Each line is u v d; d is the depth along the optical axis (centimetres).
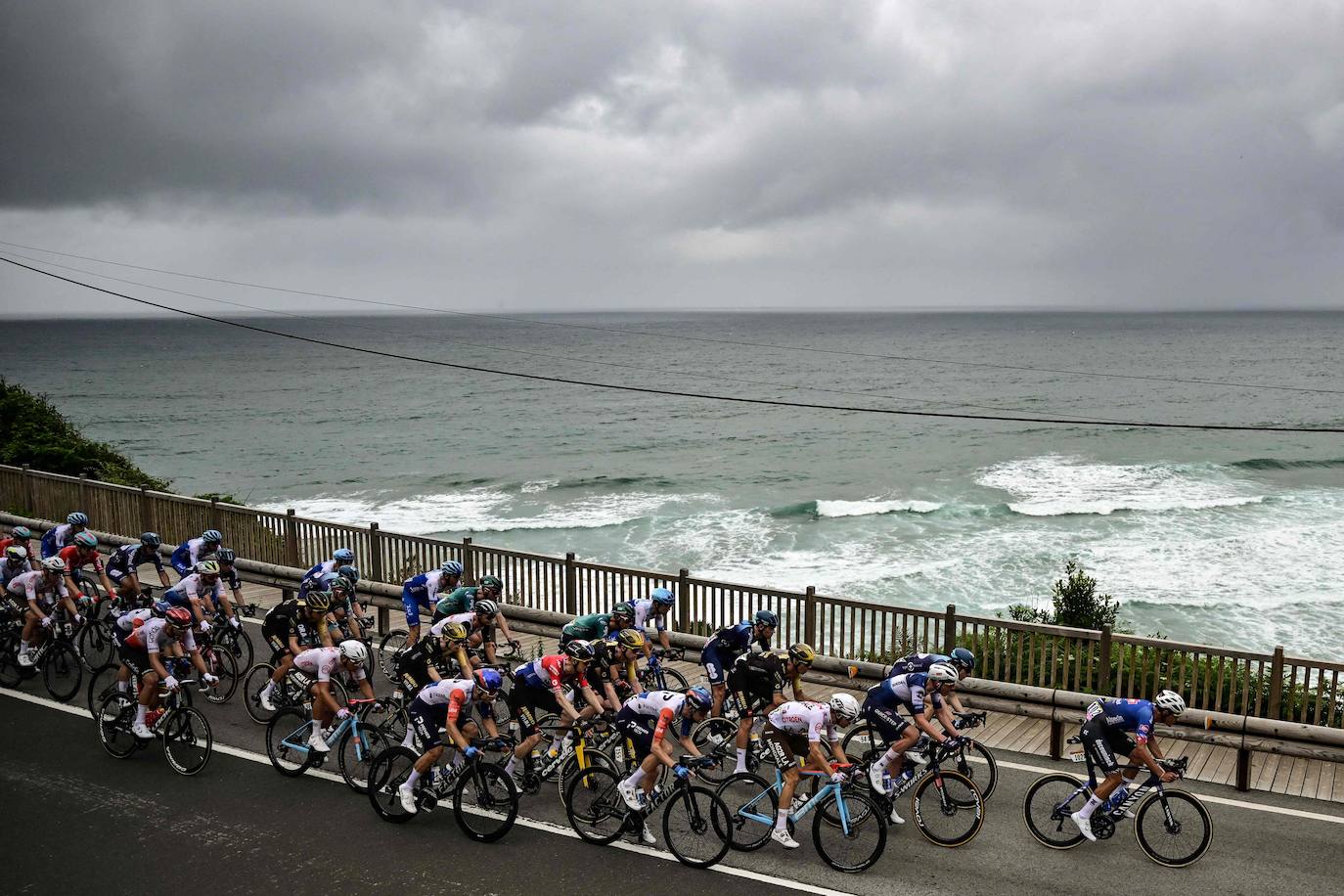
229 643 1326
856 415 9712
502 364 15988
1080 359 16938
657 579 1388
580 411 10162
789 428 8744
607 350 19662
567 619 1388
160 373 14375
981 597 3045
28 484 2105
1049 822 892
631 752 933
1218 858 859
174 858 859
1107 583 3170
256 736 1160
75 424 8806
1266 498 4759
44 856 861
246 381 13250
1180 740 1123
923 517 4472
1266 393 11081
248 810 959
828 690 1284
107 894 797
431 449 7538
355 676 1019
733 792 968
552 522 4522
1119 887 809
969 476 5962
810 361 16550
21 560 1329
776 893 805
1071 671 1173
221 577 1355
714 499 5319
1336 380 12850
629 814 893
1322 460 6362
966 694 1127
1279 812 952
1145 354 18225
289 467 6700
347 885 813
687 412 10069
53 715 1216
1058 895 797
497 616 1200
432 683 955
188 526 1848
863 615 1234
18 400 2858
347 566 1319
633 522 4484
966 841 888
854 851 853
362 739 993
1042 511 4541
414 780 917
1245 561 3441
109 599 1398
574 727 920
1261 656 1019
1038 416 9262
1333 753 951
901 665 952
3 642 1343
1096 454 6912
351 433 8394
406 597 1292
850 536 4069
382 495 5616
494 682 941
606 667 1016
